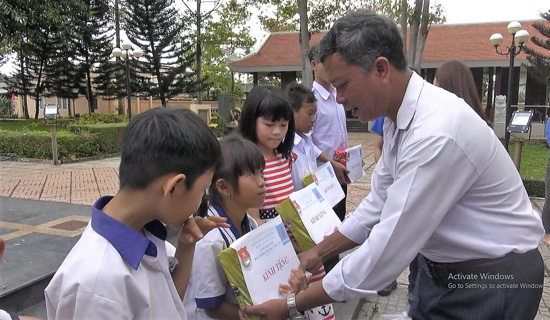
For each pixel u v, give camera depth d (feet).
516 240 4.43
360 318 9.46
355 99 4.59
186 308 5.48
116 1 70.18
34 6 48.37
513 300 4.44
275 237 5.30
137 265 3.44
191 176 3.53
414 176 4.23
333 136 10.52
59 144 34.06
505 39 64.69
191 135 3.50
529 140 50.19
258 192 5.77
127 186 3.54
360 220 5.77
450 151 4.12
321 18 50.03
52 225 14.05
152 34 68.23
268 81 96.58
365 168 31.27
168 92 71.72
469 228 4.43
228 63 68.95
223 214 5.68
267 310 4.88
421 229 4.30
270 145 7.44
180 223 3.69
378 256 4.42
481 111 8.03
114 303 3.25
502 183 4.35
